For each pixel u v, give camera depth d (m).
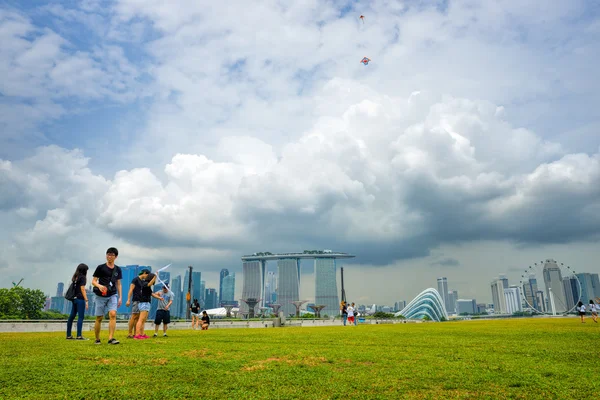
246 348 10.82
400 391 5.80
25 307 87.38
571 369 7.44
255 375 6.83
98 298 11.92
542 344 12.13
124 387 5.88
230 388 5.94
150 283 15.45
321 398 5.41
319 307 131.12
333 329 26.97
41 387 5.77
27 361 7.79
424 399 5.36
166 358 8.53
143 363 7.86
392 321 78.44
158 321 16.92
